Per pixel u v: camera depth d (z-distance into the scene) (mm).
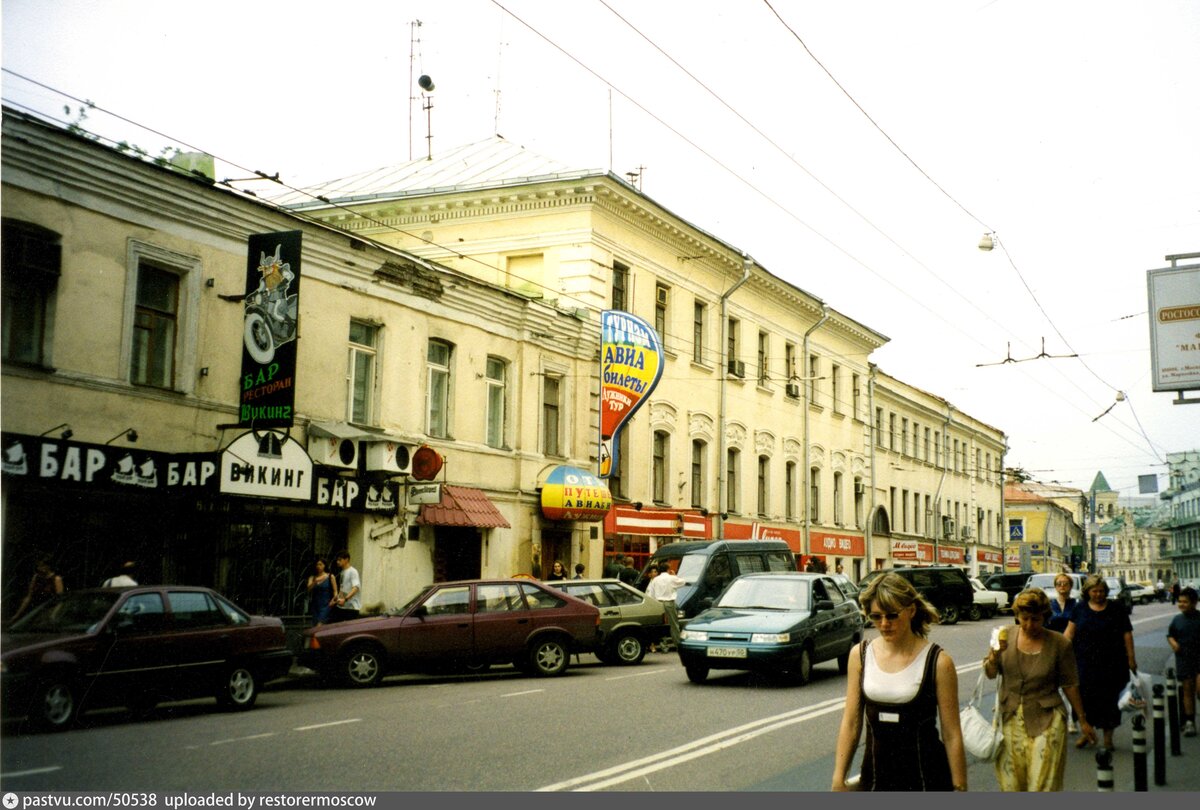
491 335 24109
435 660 15859
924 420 57531
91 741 10070
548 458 25859
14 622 11828
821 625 16328
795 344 40750
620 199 28438
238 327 17844
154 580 16203
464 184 29422
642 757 9727
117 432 15711
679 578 22562
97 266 15562
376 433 20344
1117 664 10383
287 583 18562
